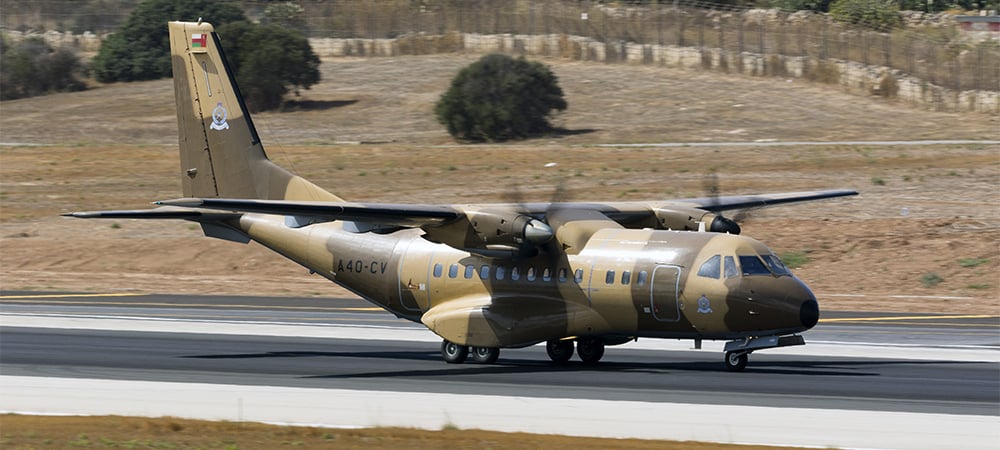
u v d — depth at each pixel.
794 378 88.81
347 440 65.00
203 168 111.44
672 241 91.56
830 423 70.19
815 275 171.25
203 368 96.00
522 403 77.69
